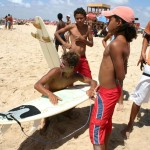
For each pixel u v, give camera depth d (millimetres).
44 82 4430
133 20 3357
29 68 8922
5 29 27625
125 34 3340
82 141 4340
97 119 3521
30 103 4371
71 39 5238
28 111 4148
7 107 5945
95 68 9211
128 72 8500
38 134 4820
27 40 18297
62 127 4742
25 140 4793
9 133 5098
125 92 6238
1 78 7543
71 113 5055
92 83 4770
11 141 4918
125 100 5758
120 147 4156
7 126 4234
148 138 4402
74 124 4812
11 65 9383
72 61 4379
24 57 11172
